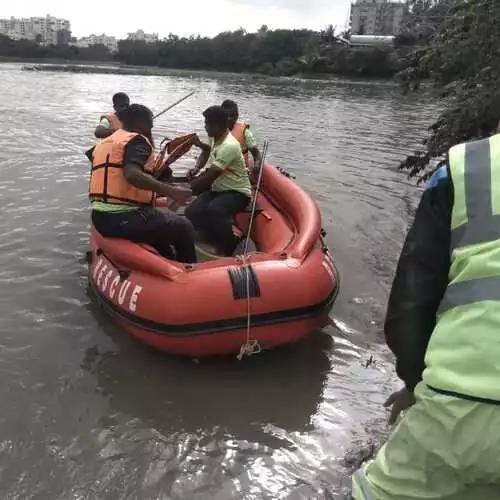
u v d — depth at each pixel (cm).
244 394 340
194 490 265
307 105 2212
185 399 333
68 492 260
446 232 150
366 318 436
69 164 893
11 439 292
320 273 383
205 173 485
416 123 1656
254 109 1981
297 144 1209
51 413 314
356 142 1260
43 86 2700
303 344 396
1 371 348
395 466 154
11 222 600
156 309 356
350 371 366
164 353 377
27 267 496
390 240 614
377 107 2180
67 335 394
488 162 143
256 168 580
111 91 2595
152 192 417
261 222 518
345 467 280
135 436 300
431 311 157
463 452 138
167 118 1590
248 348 359
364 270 527
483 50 559
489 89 556
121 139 403
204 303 347
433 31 659
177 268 366
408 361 161
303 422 315
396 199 777
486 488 144
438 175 152
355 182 862
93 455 285
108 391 337
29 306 430
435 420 142
